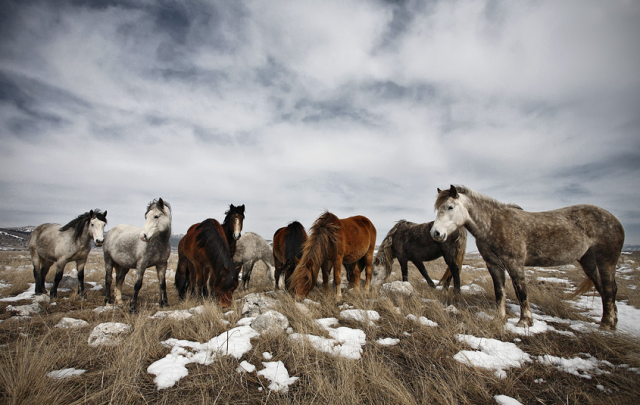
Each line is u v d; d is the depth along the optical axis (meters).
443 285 7.98
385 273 8.76
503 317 4.73
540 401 2.78
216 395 2.70
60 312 5.92
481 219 4.91
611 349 3.65
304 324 4.25
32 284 9.34
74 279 9.52
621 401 2.73
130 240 6.87
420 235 7.96
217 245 6.15
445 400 2.65
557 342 3.97
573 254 4.77
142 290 9.27
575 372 3.28
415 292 6.37
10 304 6.58
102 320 4.92
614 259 4.73
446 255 7.40
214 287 6.07
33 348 3.38
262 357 3.40
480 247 5.09
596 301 6.56
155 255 6.64
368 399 2.71
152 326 4.07
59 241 7.71
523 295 4.59
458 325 4.35
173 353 3.44
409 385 2.98
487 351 3.70
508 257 4.74
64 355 3.25
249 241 10.21
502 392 2.93
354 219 7.37
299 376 3.07
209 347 3.54
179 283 7.79
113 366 3.02
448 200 4.91
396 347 3.78
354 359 3.41
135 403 2.56
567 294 7.09
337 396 2.63
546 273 11.45
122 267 7.40
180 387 2.80
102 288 9.19
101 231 7.48
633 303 6.14
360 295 6.07
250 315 4.81
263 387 2.86
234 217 7.87
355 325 4.52
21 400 2.42
